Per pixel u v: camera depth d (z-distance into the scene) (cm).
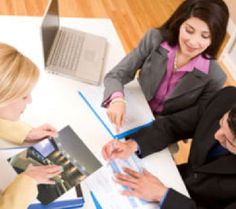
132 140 118
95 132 118
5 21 151
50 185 98
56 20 145
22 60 87
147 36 145
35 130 111
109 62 148
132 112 130
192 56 134
